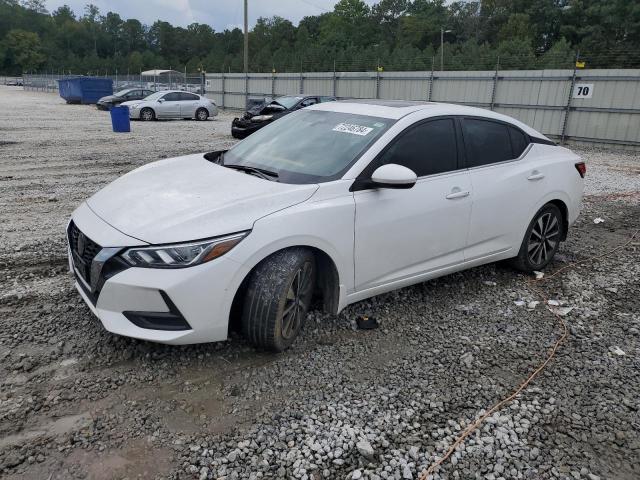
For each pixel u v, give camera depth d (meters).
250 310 3.38
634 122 17.80
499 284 5.09
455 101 22.84
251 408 3.04
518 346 3.91
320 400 3.14
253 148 4.46
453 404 3.18
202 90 37.94
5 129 18.27
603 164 14.39
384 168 3.71
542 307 4.60
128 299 3.11
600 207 8.74
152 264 3.08
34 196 8.10
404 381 3.39
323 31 96.31
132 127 20.83
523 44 53.56
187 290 3.08
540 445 2.87
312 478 2.55
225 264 3.16
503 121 5.01
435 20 86.44
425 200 4.12
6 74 115.19
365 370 3.48
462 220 4.44
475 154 4.64
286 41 101.50
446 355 3.72
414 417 3.04
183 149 14.07
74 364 3.34
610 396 3.33
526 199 4.96
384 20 96.56
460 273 5.30
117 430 2.80
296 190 3.57
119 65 115.19
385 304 4.47
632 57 23.75
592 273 5.51
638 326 4.30
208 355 3.52
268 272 3.36
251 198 3.45
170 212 3.32
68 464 2.55
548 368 3.62
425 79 23.72
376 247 3.88
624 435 2.98
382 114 4.32
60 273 4.81
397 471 2.63
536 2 73.50
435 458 2.74
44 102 40.31
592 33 65.81
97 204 3.69
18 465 2.53
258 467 2.60
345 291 3.79
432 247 4.28
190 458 2.63
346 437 2.84
